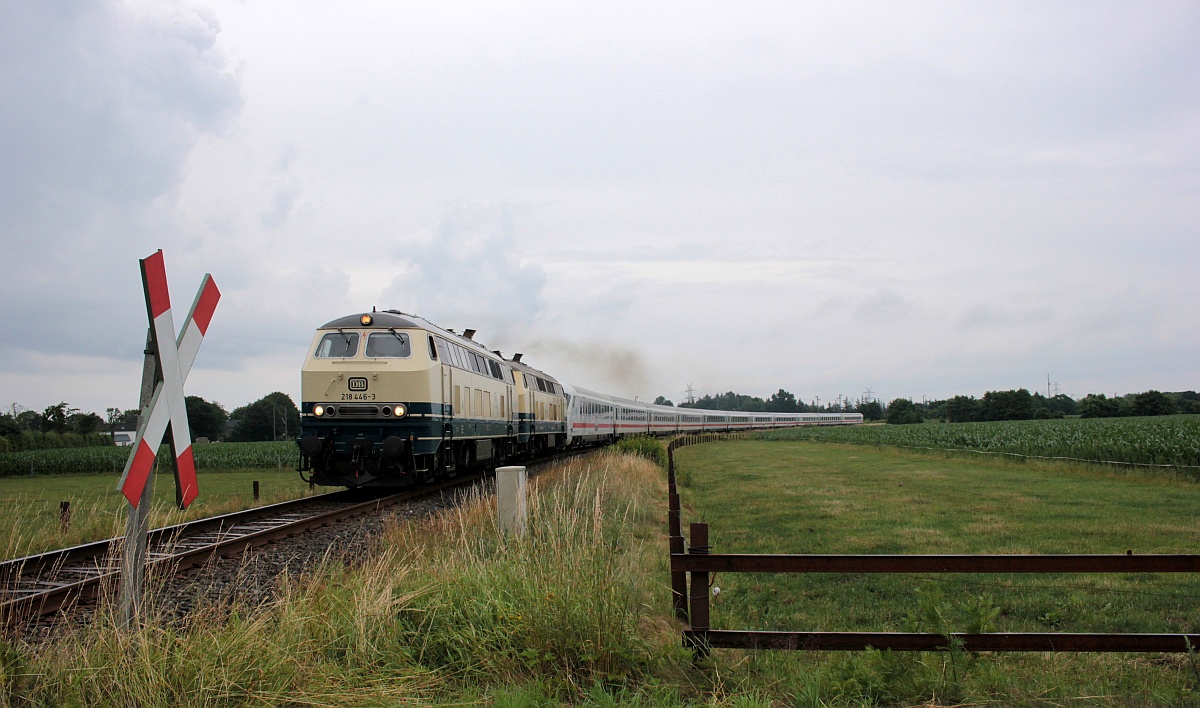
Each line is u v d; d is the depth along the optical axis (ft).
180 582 26.78
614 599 18.04
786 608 26.35
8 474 142.31
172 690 13.78
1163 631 23.27
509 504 29.76
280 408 358.02
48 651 15.16
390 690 15.17
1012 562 16.30
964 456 102.89
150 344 12.84
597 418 156.66
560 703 15.06
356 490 60.59
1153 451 76.43
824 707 14.93
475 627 17.87
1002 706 15.37
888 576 31.09
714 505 56.59
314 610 18.38
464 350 65.51
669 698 15.06
